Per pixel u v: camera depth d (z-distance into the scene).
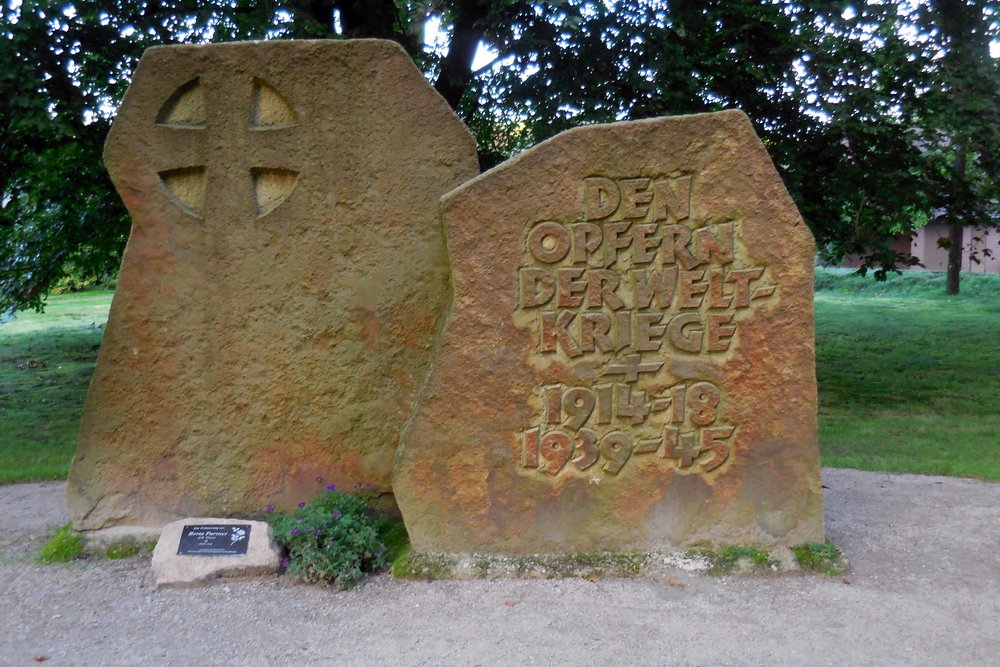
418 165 5.19
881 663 3.88
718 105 9.84
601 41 8.95
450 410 4.80
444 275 5.23
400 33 10.71
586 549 4.89
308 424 5.28
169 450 5.25
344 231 5.20
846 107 9.27
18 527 5.87
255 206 5.18
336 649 4.01
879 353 13.85
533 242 4.76
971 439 8.33
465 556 4.86
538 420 4.84
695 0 9.44
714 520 4.93
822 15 9.45
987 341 14.74
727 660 3.90
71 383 11.77
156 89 5.07
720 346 4.87
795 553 4.90
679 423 4.89
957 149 10.38
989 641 4.09
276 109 5.18
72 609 4.44
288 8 8.47
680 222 4.82
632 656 3.93
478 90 10.29
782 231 4.84
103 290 24.56
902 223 10.77
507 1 8.40
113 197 9.69
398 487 4.84
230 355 5.22
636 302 4.84
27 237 10.26
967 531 5.60
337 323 5.24
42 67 8.07
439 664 3.87
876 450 7.99
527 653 3.96
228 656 3.95
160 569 4.72
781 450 4.92
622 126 4.75
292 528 4.88
